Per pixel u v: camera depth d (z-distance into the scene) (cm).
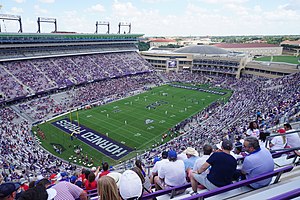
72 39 8331
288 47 15550
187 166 949
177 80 9731
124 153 3962
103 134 4678
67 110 5909
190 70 11144
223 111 5681
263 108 4397
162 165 805
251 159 686
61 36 7950
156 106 6450
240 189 683
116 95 7275
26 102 5912
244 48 14438
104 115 5694
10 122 4853
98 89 7419
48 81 6806
